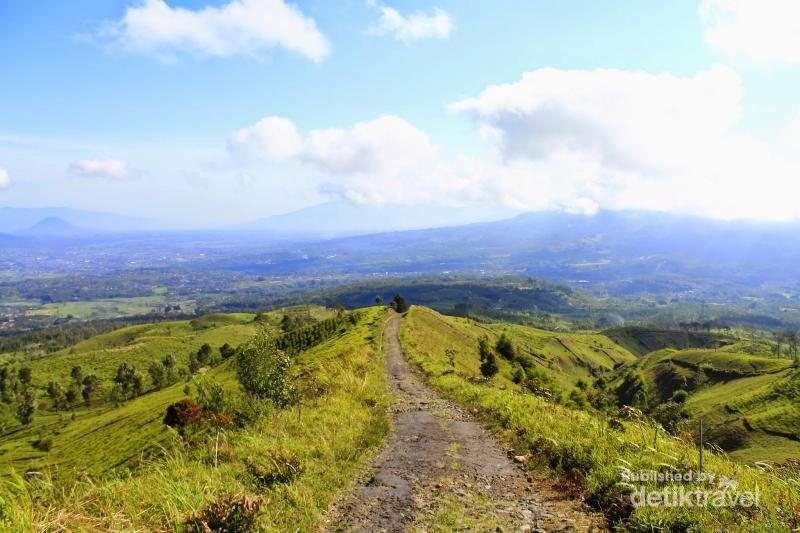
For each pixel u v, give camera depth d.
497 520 7.75
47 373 174.50
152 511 6.65
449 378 29.62
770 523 6.30
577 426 12.70
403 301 136.00
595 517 7.61
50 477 6.67
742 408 94.88
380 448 13.09
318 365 29.02
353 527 7.73
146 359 187.12
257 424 13.39
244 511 6.73
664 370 156.88
